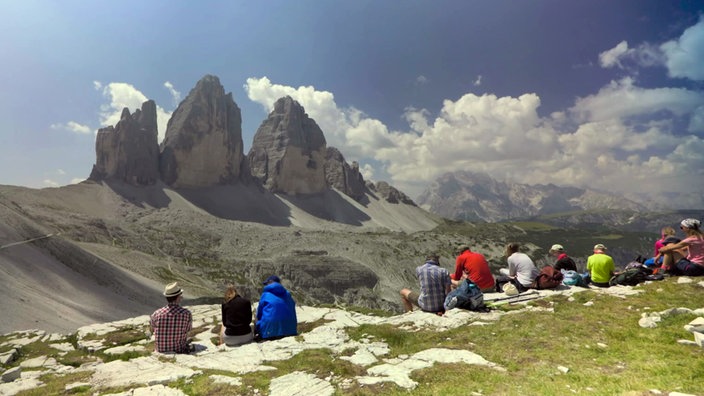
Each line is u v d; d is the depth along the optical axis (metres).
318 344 10.99
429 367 8.04
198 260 191.25
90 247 125.25
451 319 12.17
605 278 15.87
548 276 15.48
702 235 14.89
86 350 14.49
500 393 6.36
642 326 9.84
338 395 6.85
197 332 15.57
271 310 12.38
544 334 9.67
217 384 7.77
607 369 7.19
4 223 94.19
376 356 9.42
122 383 8.11
